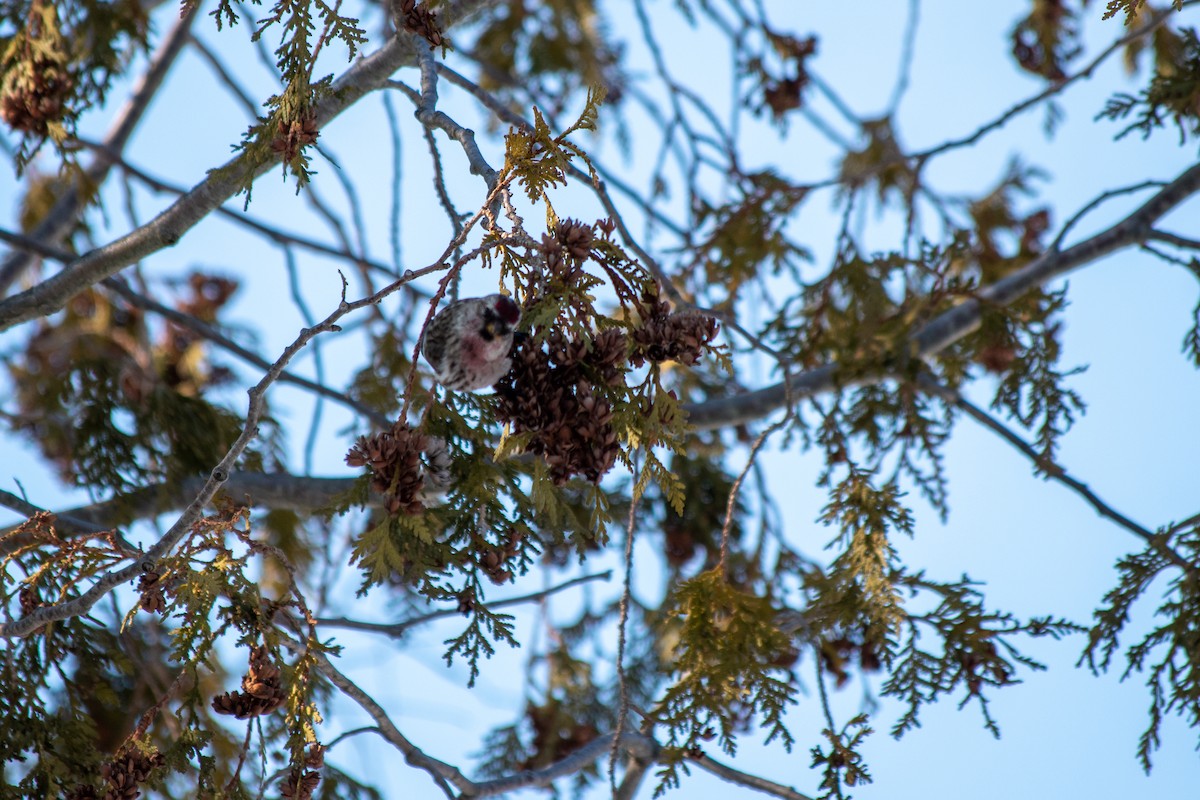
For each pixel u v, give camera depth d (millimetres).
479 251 3906
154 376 7723
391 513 4125
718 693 5383
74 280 6023
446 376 3754
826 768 5199
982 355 8023
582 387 3902
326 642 4750
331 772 6621
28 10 6426
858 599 5656
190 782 6348
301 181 4711
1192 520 5801
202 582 4539
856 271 7754
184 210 5719
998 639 5449
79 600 4602
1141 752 5551
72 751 5539
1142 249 7633
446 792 5363
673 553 9406
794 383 7586
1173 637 5574
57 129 6434
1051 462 6762
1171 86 7148
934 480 7180
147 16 6742
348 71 5496
